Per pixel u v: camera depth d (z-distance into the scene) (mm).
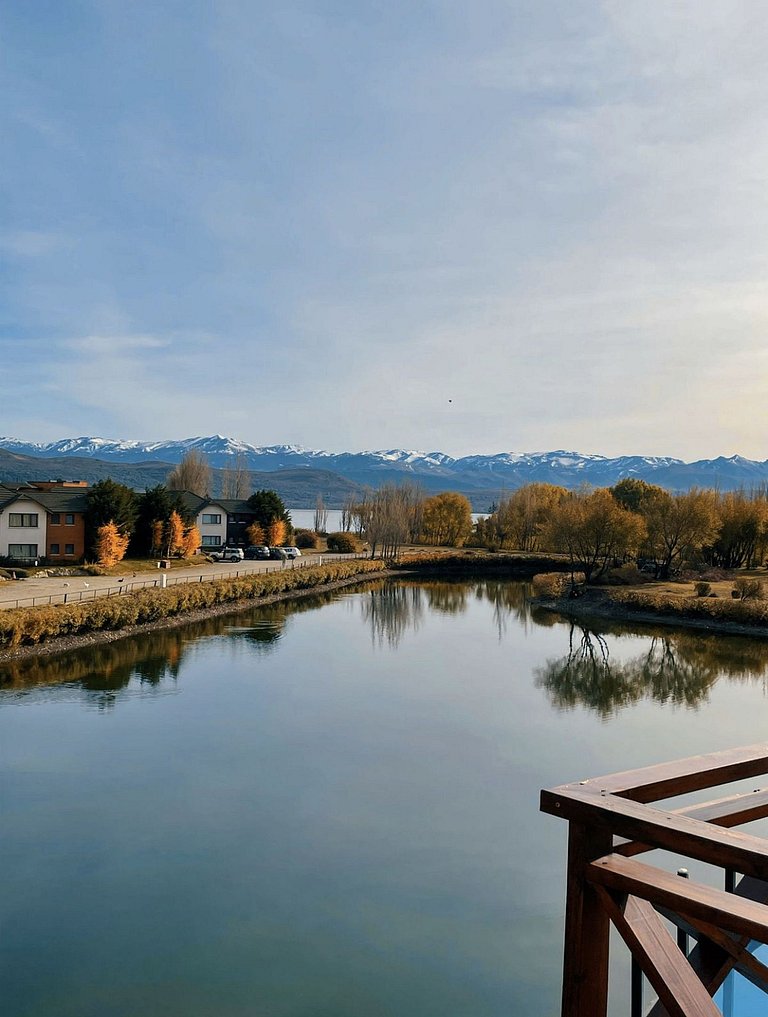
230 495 98062
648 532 62094
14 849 14250
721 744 21688
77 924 11859
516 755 20312
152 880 13234
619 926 2844
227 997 10219
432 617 45750
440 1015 9953
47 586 44094
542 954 11312
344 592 58031
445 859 14188
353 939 11578
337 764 19172
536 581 58219
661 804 16891
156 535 61906
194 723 22328
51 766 18562
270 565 63625
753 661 33938
